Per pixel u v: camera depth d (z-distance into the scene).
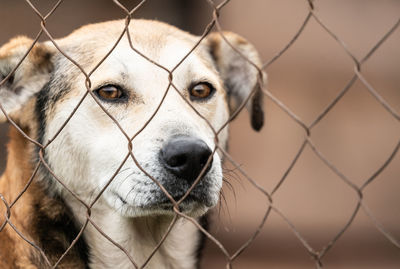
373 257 10.26
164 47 4.00
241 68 4.68
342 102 11.55
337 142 11.42
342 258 10.28
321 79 11.59
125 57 3.83
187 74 3.96
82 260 3.92
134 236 3.97
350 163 11.35
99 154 3.71
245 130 11.52
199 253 4.34
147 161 3.34
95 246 3.94
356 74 2.05
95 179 3.77
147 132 3.45
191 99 4.04
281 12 11.55
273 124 11.51
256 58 4.56
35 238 3.81
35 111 4.10
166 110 3.56
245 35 11.71
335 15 11.54
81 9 11.66
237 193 11.12
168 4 12.23
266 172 11.38
